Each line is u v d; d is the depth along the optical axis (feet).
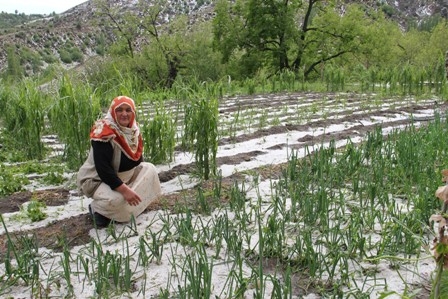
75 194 16.24
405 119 28.48
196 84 23.11
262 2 84.43
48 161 20.43
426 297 9.75
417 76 40.27
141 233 13.03
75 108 18.45
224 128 25.90
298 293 10.05
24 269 10.78
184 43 86.84
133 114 13.50
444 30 126.31
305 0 94.53
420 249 11.45
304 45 88.58
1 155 20.90
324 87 49.75
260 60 87.04
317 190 14.48
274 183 16.08
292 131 25.22
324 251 11.69
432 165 16.30
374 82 47.06
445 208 6.65
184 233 12.07
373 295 9.89
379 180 15.37
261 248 9.64
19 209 15.12
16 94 22.85
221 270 10.99
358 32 84.07
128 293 10.02
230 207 14.17
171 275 10.52
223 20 85.92
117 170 13.61
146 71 80.28
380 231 12.74
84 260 11.33
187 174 18.15
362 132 24.88
